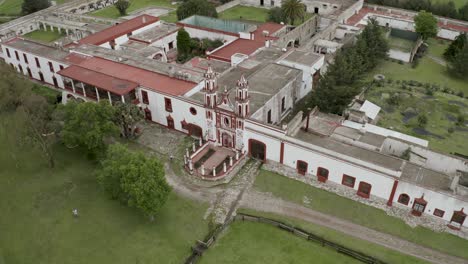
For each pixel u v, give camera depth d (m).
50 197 51.03
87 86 67.25
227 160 57.16
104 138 56.38
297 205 49.75
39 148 57.66
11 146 60.22
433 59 90.00
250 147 56.91
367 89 76.06
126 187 43.16
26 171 55.66
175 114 62.28
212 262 42.41
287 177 54.22
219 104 55.38
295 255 43.16
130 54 75.75
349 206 49.47
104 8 128.12
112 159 46.44
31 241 44.81
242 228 46.66
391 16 105.88
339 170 50.50
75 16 108.06
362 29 92.69
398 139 54.41
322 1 116.81
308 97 70.81
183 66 70.12
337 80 63.50
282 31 91.69
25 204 50.00
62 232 45.91
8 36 97.44
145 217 47.72
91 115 52.28
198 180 53.81
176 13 114.19
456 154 56.91
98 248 43.94
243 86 51.47
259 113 57.06
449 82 79.94
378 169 47.34
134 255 43.09
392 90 76.00
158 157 58.34
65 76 67.00
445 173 47.88
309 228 46.41
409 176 46.97
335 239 44.97
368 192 49.88
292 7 96.06
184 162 56.75
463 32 96.75
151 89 62.09
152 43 85.38
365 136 54.81
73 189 52.28
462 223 45.22
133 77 66.00
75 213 47.81
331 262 42.34
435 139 61.91
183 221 47.47
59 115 54.38
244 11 123.88
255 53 76.06
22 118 52.47
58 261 42.41
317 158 51.38
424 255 43.12
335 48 83.50
